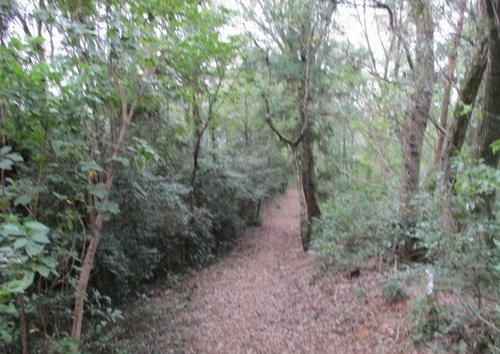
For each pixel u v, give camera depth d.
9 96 3.39
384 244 8.52
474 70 5.83
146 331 8.16
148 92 4.88
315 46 13.22
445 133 6.75
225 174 15.51
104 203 4.24
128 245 9.62
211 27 5.69
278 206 26.86
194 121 12.93
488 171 3.78
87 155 4.29
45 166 4.02
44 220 4.52
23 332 4.01
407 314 6.58
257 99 15.22
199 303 10.27
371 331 6.80
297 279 11.09
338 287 9.30
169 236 12.23
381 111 8.97
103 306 8.22
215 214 15.73
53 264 3.09
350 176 13.34
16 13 4.98
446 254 4.51
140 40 4.41
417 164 8.55
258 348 7.21
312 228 13.56
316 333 7.40
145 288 11.35
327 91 13.34
